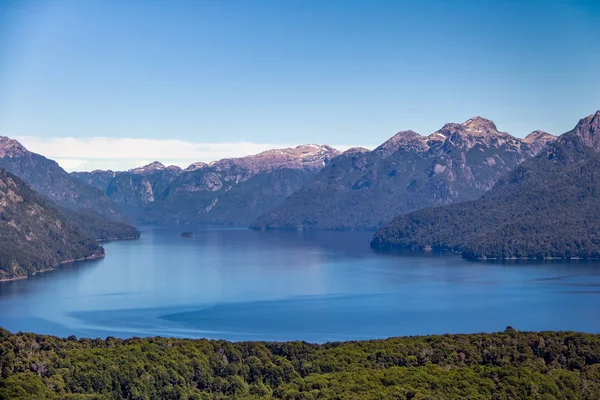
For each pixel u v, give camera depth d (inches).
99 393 6988.2
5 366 7111.2
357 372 7317.9
